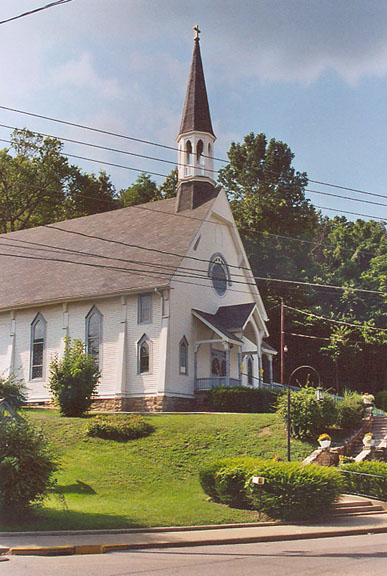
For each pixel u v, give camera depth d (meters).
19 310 40.94
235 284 42.72
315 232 77.94
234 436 28.14
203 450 26.62
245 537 16.66
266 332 42.72
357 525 19.16
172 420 30.23
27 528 16.78
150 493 22.19
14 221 68.50
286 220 66.50
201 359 38.12
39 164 67.38
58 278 41.28
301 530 18.06
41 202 68.88
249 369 43.28
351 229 74.38
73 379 31.77
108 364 36.84
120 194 78.12
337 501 20.56
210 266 40.25
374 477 23.75
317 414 28.34
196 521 18.53
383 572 11.93
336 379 54.78
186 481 23.66
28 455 18.20
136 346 36.19
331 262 69.44
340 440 29.28
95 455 25.80
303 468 20.28
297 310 55.91
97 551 14.74
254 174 71.69
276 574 11.70
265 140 73.75
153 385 35.19
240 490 20.59
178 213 41.44
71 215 71.19
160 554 14.40
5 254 47.09
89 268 40.62
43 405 38.47
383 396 50.12
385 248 66.50
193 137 42.50
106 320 37.50
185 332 36.91
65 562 13.21
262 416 30.88
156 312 36.06
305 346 58.16
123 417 29.94
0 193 66.00
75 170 70.38
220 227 42.03
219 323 38.44
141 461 25.33
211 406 35.28
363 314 58.34
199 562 13.16
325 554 14.27
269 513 19.67
